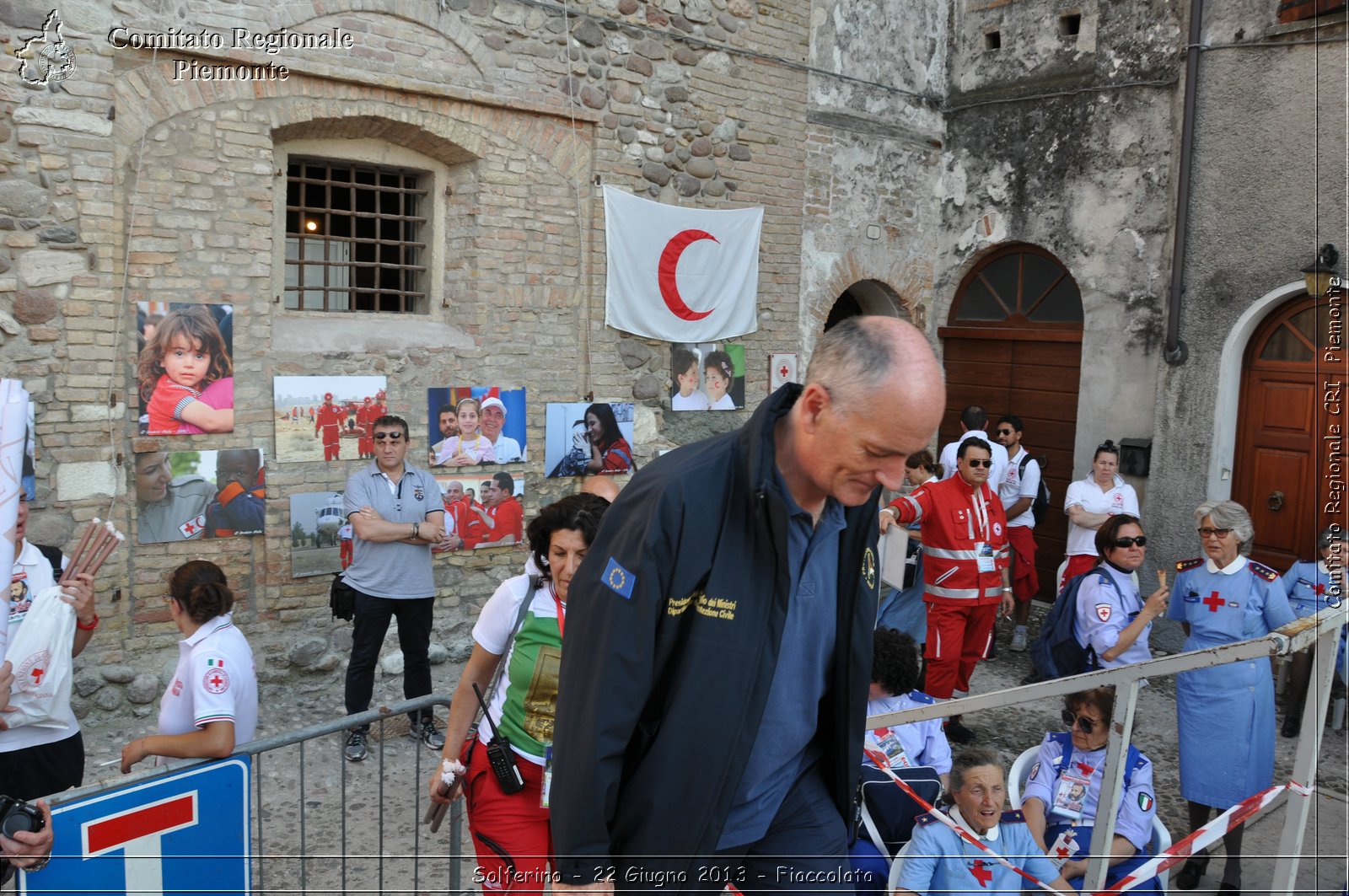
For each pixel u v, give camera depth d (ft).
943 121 30.25
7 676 9.96
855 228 28.55
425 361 21.03
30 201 16.21
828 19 27.12
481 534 22.03
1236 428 24.12
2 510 9.68
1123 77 26.00
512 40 21.34
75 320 16.72
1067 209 27.40
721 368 25.85
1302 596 18.21
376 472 17.49
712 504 5.79
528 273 22.27
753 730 5.91
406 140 20.93
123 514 17.49
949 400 31.12
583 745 5.64
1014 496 24.62
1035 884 10.17
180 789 9.41
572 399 23.30
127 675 17.46
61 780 11.15
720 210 25.27
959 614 18.70
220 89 17.95
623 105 23.29
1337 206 21.89
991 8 28.91
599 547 5.93
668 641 5.74
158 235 17.58
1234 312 23.56
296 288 20.43
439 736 17.66
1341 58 21.68
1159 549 24.99
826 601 6.55
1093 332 26.89
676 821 5.89
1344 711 18.78
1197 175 24.07
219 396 18.35
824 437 5.61
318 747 17.02
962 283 30.55
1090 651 16.51
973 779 10.11
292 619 19.48
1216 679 13.64
